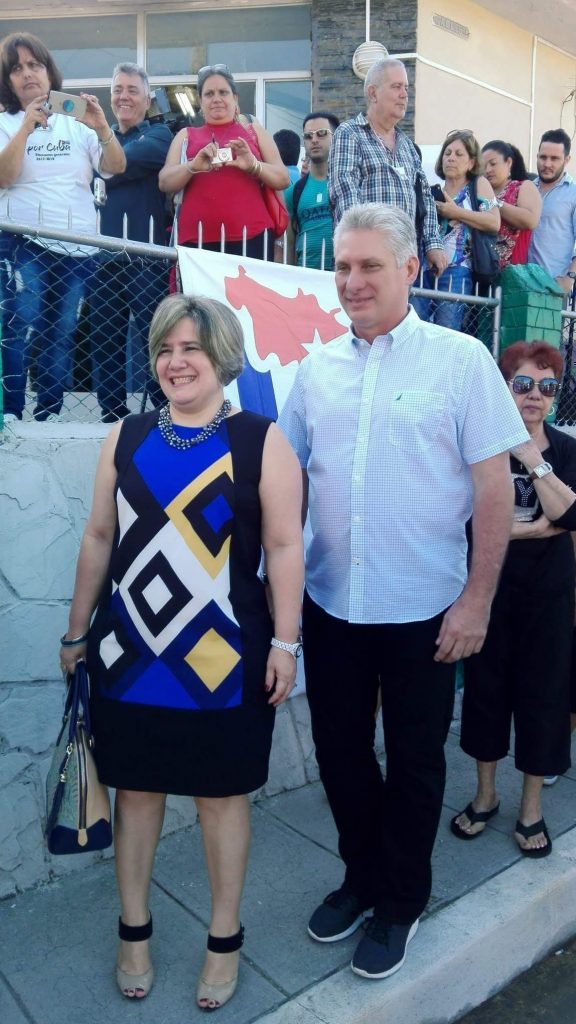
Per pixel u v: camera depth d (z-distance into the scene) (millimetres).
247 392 3350
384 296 2277
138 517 2096
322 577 2465
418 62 7398
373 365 2357
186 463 2105
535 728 2986
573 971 2840
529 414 3021
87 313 3328
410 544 2324
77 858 2887
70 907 2703
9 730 2795
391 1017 2359
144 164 3943
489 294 4508
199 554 2072
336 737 2510
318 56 7305
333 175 3947
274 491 2137
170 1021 2252
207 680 2082
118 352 3383
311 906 2756
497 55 8086
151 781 2119
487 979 2660
